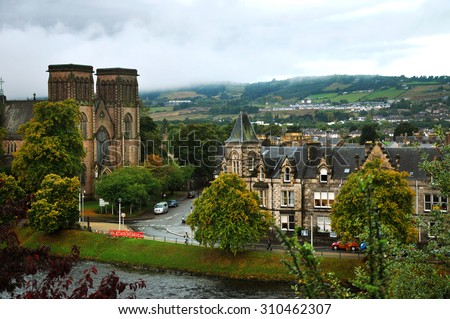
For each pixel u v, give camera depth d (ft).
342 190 374.22
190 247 423.23
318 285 122.21
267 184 464.65
